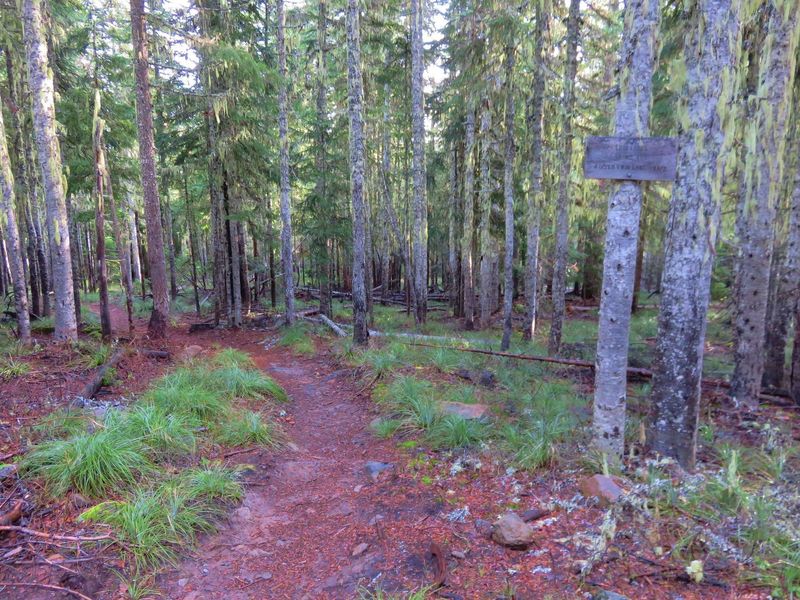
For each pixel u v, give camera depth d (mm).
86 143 12594
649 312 18688
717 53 4031
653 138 3924
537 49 10422
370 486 4715
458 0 12555
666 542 3246
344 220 15930
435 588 3037
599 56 12680
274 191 20859
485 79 11969
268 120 15766
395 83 17828
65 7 12062
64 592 2967
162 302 11719
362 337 10953
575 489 4102
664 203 15133
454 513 3941
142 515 3646
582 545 3271
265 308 20562
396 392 6988
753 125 5816
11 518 3457
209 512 4020
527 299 12438
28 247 13414
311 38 18203
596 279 23453
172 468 4582
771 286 8430
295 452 5637
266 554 3693
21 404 5613
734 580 2861
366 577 3291
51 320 12227
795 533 3170
